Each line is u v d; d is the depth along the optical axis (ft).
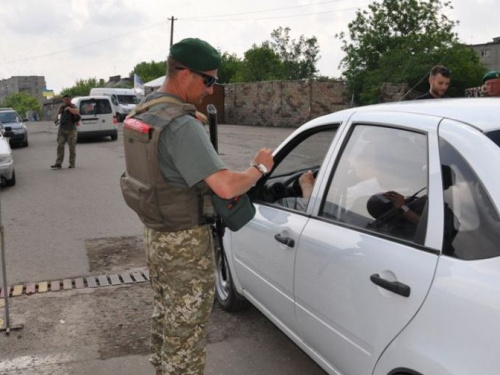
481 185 6.45
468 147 6.82
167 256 8.29
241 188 7.81
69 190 33.94
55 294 15.92
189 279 8.31
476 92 26.04
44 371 11.53
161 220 8.09
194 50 7.91
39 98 526.16
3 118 65.98
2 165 34.27
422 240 7.00
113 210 27.73
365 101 85.20
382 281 7.24
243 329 13.35
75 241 21.76
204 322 8.64
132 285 16.61
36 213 27.27
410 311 6.74
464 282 6.16
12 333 13.29
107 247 20.85
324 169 9.66
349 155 9.22
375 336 7.39
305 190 10.37
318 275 8.82
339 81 90.27
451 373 5.98
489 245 6.18
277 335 13.02
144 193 8.07
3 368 11.66
